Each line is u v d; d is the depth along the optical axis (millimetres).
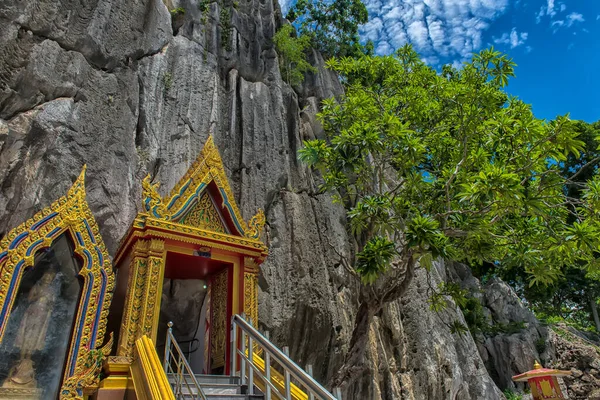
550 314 34750
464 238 12172
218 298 8578
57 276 6395
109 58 12133
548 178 10812
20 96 9562
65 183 9664
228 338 7707
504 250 12375
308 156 12242
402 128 11562
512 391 24922
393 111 14719
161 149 12805
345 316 14875
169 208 7945
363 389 14375
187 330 10016
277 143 16328
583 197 10742
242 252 8258
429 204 12695
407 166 11906
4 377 5543
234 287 8094
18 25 9953
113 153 11023
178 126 13602
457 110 12875
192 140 13750
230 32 17906
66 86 10469
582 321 37031
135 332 6453
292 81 20250
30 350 5832
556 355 27188
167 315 10141
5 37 9578
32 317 6008
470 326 27031
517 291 35438
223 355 7777
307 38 22203
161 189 12180
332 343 13562
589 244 9961
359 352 10938
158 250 7188
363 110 13172
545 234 11477
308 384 4410
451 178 11469
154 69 13703
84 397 5840
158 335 9930
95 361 5980
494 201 10125
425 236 9844
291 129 18141
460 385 19406
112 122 11367
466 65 12414
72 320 6277
